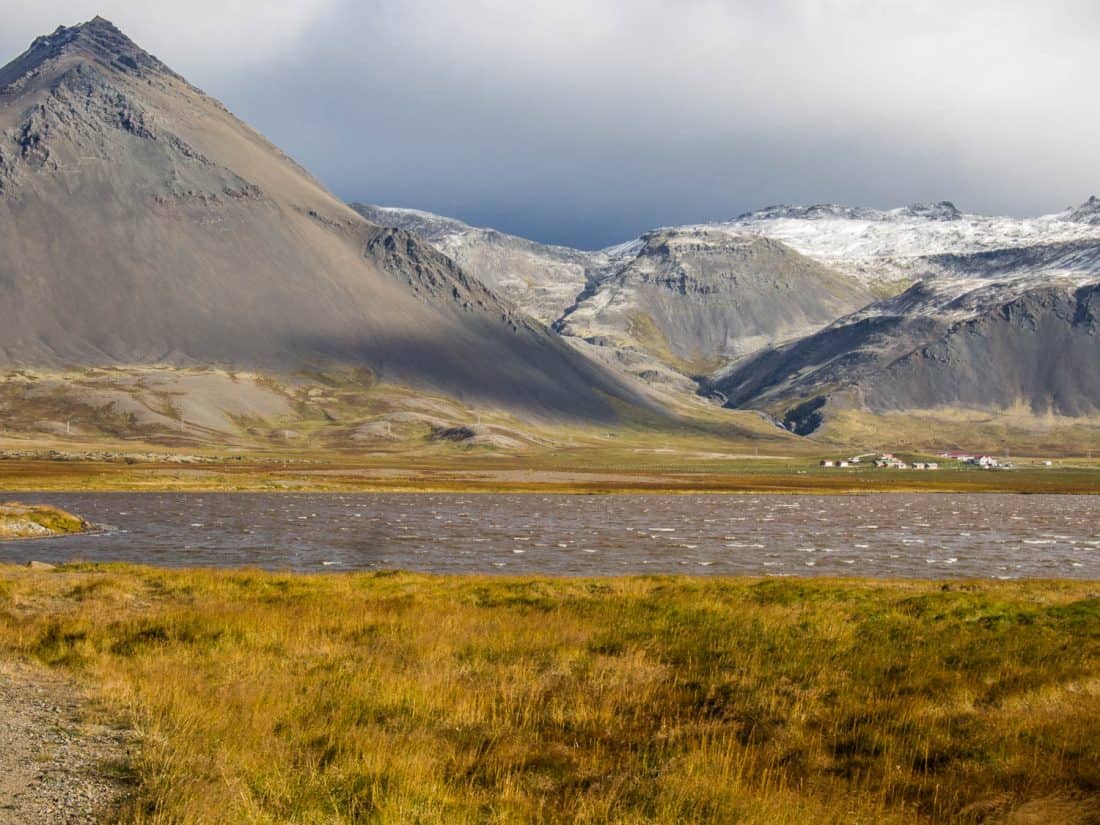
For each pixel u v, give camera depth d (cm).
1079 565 7494
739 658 2508
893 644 2772
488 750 1711
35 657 2367
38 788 1388
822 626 3023
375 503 14075
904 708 2041
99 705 1892
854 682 2291
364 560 7062
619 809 1435
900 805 1514
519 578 4791
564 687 2197
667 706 2070
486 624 2970
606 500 16025
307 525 10081
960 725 1923
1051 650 2667
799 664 2462
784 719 1973
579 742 1806
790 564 7244
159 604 3541
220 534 8894
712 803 1460
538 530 10019
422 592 4012
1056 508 15838
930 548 8706
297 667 2319
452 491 17475
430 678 2188
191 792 1382
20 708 1848
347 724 1825
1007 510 15112
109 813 1300
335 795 1434
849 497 18625
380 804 1387
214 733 1709
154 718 1789
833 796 1527
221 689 2023
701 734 1853
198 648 2512
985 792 1567
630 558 7500
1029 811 1488
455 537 9050
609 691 2162
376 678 2178
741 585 4341
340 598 3706
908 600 3703
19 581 4000
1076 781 1612
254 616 2998
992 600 3725
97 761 1528
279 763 1557
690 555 7769
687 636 2820
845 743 1850
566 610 3400
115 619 3000
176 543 8006
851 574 6669
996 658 2552
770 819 1421
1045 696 2155
